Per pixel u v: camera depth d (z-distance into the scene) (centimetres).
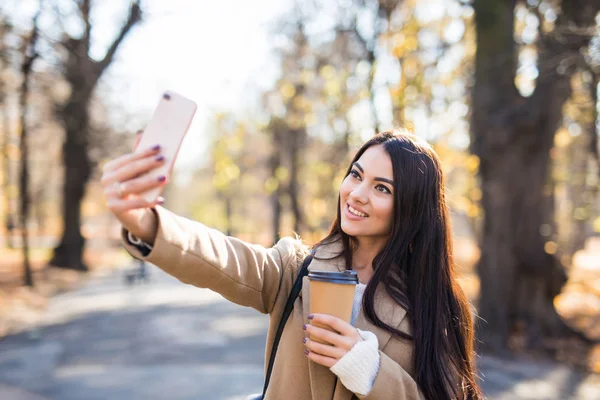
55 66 1961
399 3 1514
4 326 1200
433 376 195
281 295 205
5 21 1512
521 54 1081
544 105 1045
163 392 728
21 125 1745
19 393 715
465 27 1337
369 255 217
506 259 1059
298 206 2855
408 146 206
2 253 3117
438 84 1490
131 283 2200
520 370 912
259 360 936
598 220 2280
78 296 1822
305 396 188
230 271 182
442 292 209
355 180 208
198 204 5666
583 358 1010
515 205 1084
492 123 1049
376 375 174
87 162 2506
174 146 150
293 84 2345
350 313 177
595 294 1875
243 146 3088
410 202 202
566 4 984
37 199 3934
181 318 1402
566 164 2006
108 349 1015
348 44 1912
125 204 145
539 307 1119
